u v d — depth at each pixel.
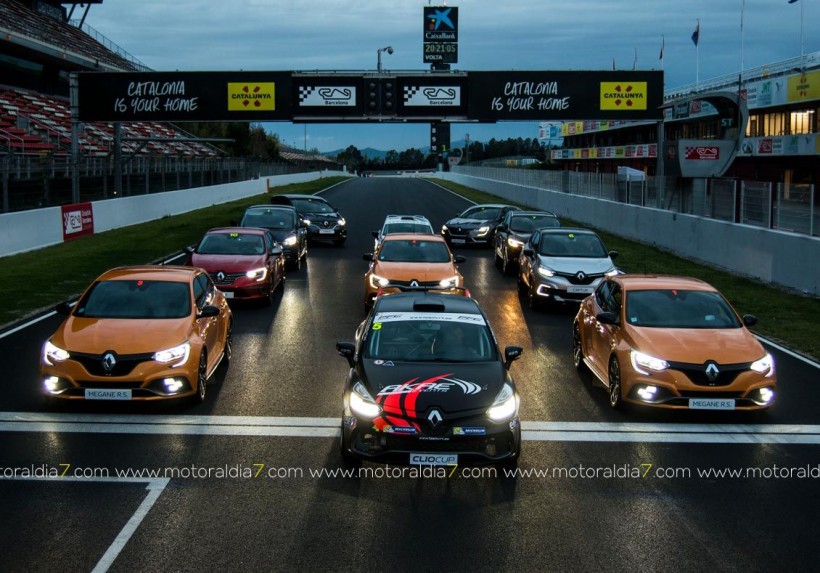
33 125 38.19
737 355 8.97
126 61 60.97
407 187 73.31
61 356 8.71
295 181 77.44
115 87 31.72
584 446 8.09
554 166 96.19
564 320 15.12
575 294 15.53
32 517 6.14
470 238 27.84
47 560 5.44
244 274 15.47
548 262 16.05
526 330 14.10
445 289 13.34
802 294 17.30
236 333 13.41
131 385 8.64
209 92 31.97
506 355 8.24
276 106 32.16
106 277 10.31
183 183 41.00
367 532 5.98
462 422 6.95
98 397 8.61
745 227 20.12
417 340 8.12
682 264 22.11
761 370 8.91
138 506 6.39
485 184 66.44
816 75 39.12
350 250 26.84
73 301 15.55
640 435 8.48
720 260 21.59
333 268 22.22
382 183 83.44
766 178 46.16
